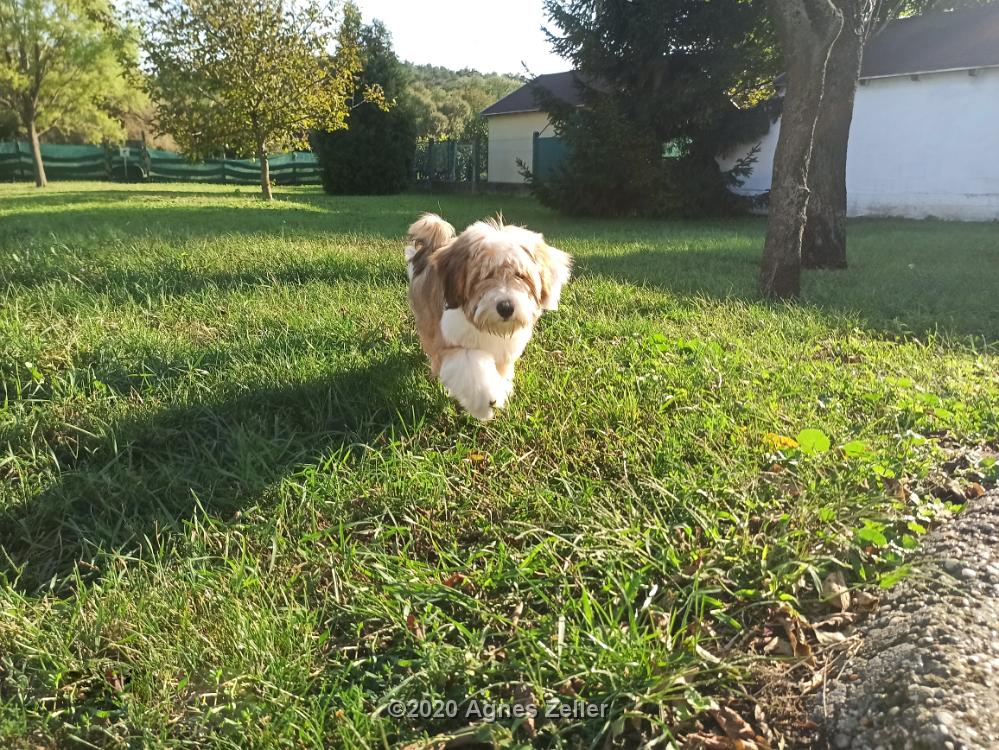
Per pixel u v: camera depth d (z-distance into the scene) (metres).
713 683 2.17
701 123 17.28
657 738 1.96
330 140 27.59
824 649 2.29
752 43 17.56
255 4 18.73
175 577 2.59
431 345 4.16
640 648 2.17
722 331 5.46
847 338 5.39
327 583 2.63
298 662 2.19
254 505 3.05
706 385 4.26
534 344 5.05
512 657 2.23
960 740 1.77
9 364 3.99
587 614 2.30
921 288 7.52
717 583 2.54
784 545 2.65
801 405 3.95
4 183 30.92
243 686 2.15
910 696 1.94
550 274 4.08
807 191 6.74
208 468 3.25
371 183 28.16
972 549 2.61
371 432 3.71
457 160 31.22
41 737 2.02
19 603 2.46
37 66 26.14
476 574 2.60
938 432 3.70
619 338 5.28
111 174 34.91
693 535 2.81
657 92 17.38
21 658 2.26
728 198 18.22
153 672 2.19
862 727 1.94
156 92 19.77
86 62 26.55
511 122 29.50
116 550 2.72
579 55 17.84
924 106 17.64
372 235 10.75
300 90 19.56
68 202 16.98
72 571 2.69
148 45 19.12
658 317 5.91
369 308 5.63
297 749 1.95
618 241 11.81
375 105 27.48
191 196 21.25
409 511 3.03
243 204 18.09
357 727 1.98
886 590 2.50
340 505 3.03
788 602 2.46
